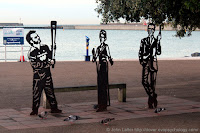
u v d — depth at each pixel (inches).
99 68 382.3
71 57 1534.2
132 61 1018.1
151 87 400.2
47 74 365.1
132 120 341.1
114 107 408.5
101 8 517.7
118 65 904.9
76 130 301.6
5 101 448.5
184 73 759.1
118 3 483.2
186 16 482.0
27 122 330.0
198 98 471.5
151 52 401.4
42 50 363.3
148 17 502.0
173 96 488.1
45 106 396.5
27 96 487.5
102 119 344.2
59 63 944.3
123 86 441.4
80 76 695.1
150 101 400.2
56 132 294.8
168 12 476.7
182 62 1002.1
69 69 810.8
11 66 869.2
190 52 2128.4
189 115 364.5
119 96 445.7
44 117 343.3
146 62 396.2
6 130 299.1
